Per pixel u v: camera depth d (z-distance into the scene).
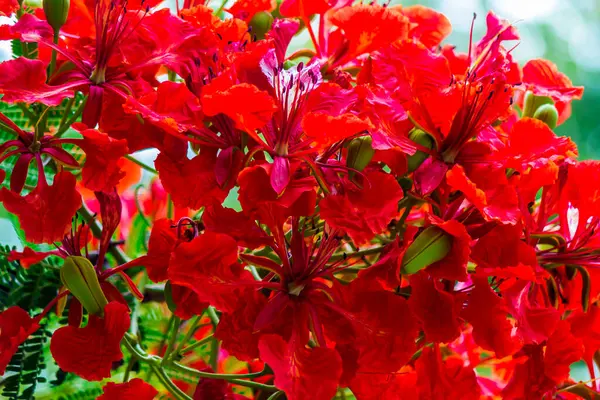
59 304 0.83
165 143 0.79
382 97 0.80
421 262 0.77
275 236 0.79
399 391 0.79
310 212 0.78
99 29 0.82
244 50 0.82
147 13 0.83
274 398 0.83
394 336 0.78
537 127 0.81
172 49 0.82
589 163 0.83
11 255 0.82
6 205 0.78
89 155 0.79
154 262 0.81
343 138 0.77
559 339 0.80
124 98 0.82
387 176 0.78
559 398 0.87
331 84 0.80
